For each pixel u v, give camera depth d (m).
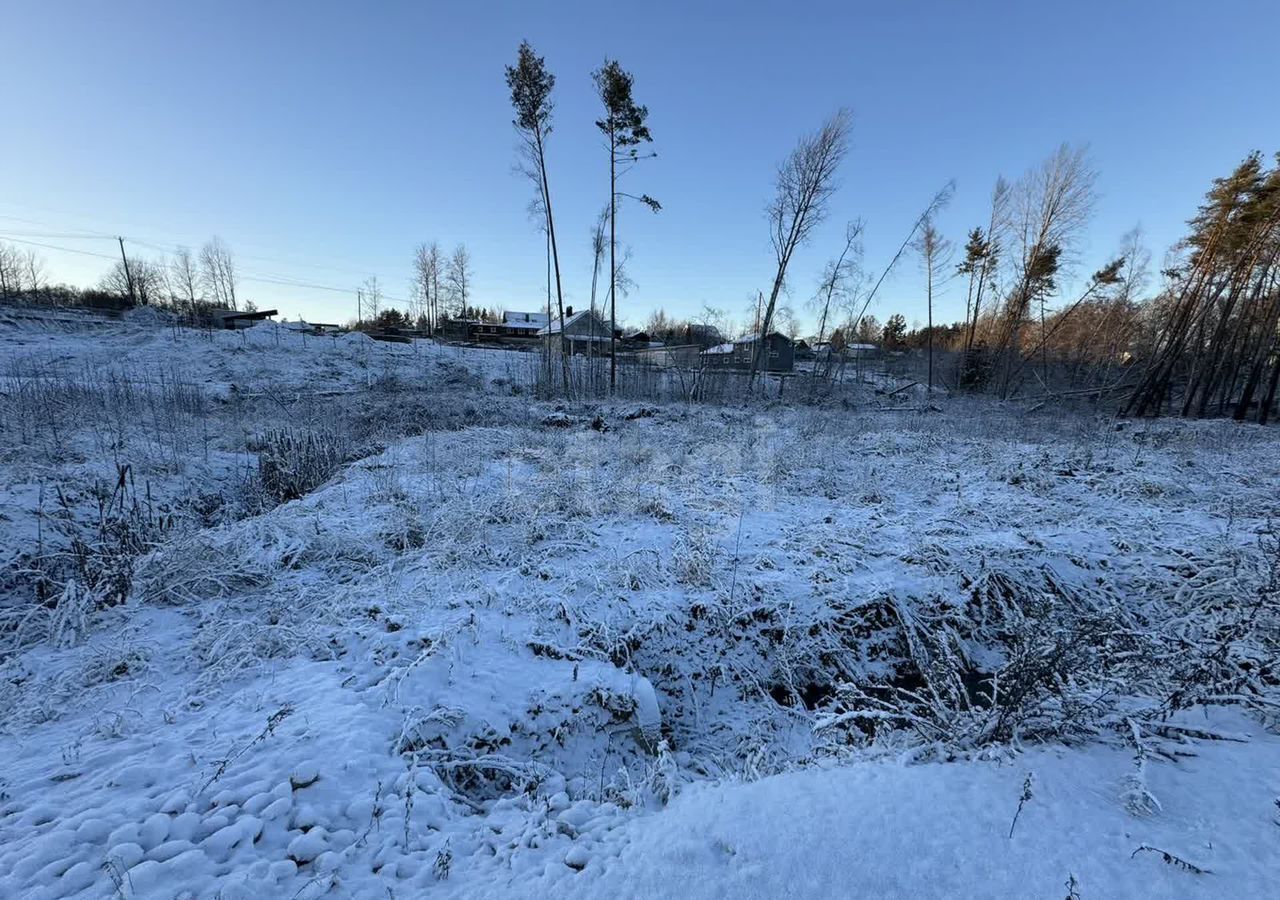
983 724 3.04
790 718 4.58
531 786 3.32
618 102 22.34
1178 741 2.85
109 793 2.55
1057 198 28.39
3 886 2.02
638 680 4.18
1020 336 33.53
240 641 4.21
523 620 4.77
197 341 25.41
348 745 3.01
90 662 3.84
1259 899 1.83
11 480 7.00
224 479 9.10
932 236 31.25
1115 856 2.05
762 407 20.16
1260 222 20.50
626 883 2.09
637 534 6.82
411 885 2.20
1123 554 6.41
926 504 8.62
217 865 2.18
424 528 6.75
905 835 2.22
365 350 27.69
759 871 2.07
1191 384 23.11
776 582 5.66
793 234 25.45
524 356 30.95
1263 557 4.87
